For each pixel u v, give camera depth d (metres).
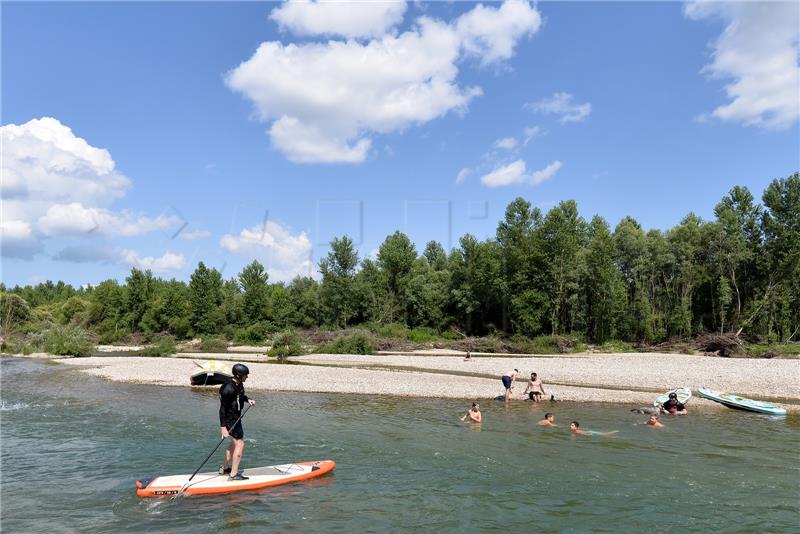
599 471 13.99
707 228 59.75
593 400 26.23
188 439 17.75
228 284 92.69
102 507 11.32
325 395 27.95
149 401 26.28
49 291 146.50
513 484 12.89
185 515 10.86
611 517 10.77
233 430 12.50
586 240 77.94
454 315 78.06
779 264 56.16
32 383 33.84
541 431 18.97
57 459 15.23
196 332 81.44
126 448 16.55
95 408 24.09
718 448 16.55
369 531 10.02
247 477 12.86
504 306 71.25
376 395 27.95
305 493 12.20
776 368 36.00
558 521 10.55
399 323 78.56
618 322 61.94
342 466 14.42
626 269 65.56
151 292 90.50
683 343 55.88
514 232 71.06
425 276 84.94
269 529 10.11
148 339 81.88
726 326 59.38
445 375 36.62
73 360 52.72
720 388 30.11
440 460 15.04
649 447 16.64
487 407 24.30
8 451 16.17
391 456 15.48
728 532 10.04
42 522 10.48
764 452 16.06
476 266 74.12
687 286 59.12
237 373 12.62
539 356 52.22
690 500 11.77
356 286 80.06
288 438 17.75
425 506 11.38
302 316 82.38
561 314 67.94
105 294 89.50
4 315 86.25
